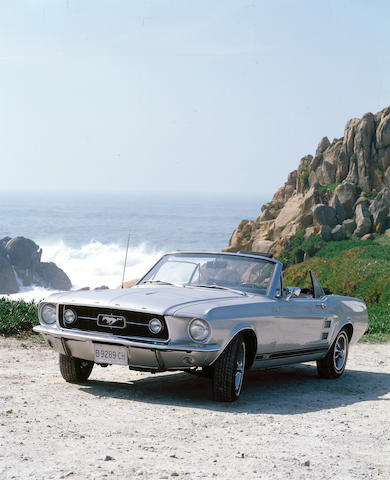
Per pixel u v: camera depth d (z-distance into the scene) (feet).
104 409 21.20
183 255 28.66
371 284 107.65
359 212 137.59
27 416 19.45
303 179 158.30
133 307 22.66
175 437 18.04
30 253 230.07
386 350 46.39
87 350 23.54
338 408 24.32
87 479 13.62
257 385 28.78
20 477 13.47
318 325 29.35
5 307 42.60
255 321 24.26
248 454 16.75
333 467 16.05
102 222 650.02
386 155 144.25
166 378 28.89
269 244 147.54
